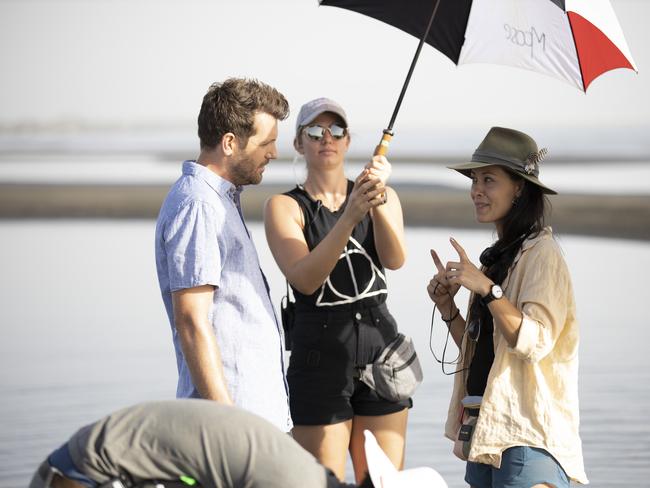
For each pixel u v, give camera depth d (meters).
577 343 7.50
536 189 7.71
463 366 8.02
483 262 7.88
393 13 8.88
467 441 7.52
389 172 7.84
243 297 7.08
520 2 8.23
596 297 24.11
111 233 40.34
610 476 11.52
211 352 6.78
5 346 19.66
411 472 6.13
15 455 12.80
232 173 7.24
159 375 16.95
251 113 7.14
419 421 14.12
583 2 8.08
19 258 33.44
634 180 50.28
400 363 8.52
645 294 24.41
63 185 56.72
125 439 5.83
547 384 7.42
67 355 18.70
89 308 23.97
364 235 8.54
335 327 8.40
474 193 7.81
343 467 8.44
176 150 92.94
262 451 5.76
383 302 8.62
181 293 6.82
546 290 7.29
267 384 7.11
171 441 5.80
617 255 31.50
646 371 16.75
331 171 8.62
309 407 8.37
